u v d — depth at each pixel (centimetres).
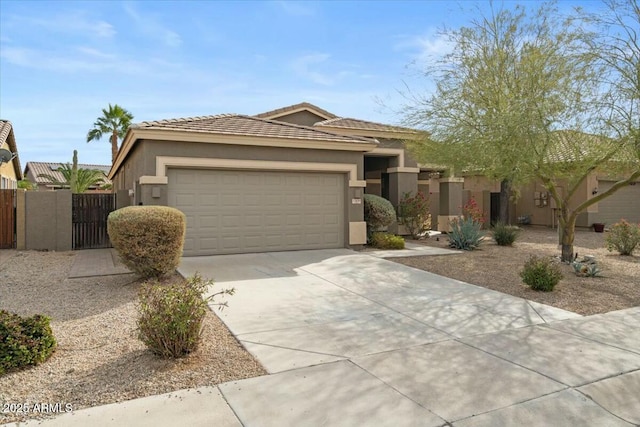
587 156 1032
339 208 1400
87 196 1505
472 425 369
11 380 437
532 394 426
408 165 1791
